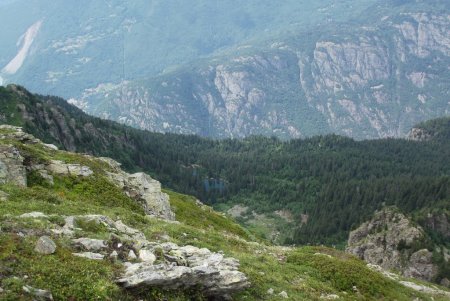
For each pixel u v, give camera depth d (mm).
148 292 20094
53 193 37344
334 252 56625
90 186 45219
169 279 20422
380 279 41531
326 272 37750
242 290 25188
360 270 40781
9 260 17891
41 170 43094
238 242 39406
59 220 25656
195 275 21562
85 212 31375
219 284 22562
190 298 21547
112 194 46219
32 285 16828
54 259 19266
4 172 37312
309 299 29266
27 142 54000
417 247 146625
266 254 38906
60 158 51125
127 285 19531
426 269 138625
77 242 22656
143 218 36562
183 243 32281
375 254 158250
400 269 143125
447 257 143500
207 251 28359
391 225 165375
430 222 163875
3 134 53031
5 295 15328
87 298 17750
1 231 20500
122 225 29359
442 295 53312
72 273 18641
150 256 23484
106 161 63000
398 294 40375
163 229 34781
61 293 17188
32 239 20641
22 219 23594
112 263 21578
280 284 30297
